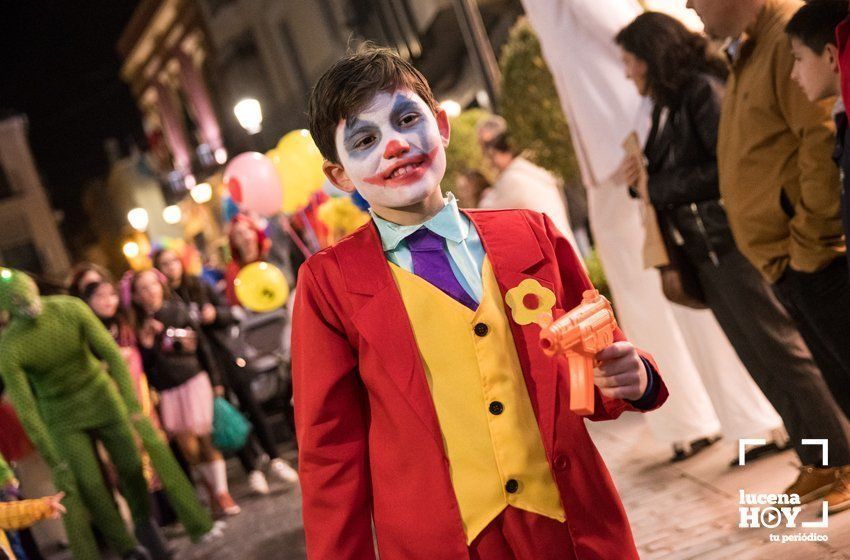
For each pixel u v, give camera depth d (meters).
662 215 4.20
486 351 1.95
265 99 27.92
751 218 3.54
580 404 1.76
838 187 3.24
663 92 3.99
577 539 1.90
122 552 5.80
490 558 1.91
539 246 2.03
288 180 6.91
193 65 31.16
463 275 2.00
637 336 5.10
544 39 4.78
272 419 9.66
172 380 6.93
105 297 6.77
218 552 6.07
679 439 4.97
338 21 22.12
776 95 3.38
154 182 34.78
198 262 10.41
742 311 3.99
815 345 3.60
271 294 7.04
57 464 5.57
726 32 3.47
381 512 1.98
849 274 3.03
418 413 1.94
